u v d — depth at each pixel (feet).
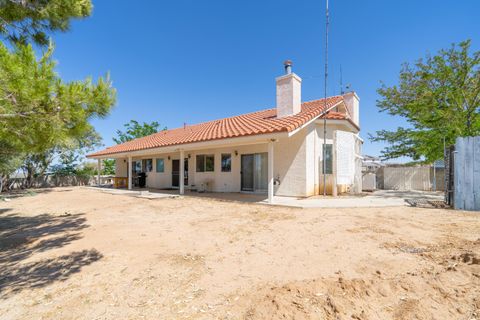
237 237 18.49
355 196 39.86
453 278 10.20
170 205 35.83
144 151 54.24
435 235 16.78
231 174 49.83
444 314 8.01
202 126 66.39
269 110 58.95
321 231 19.12
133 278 11.97
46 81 10.91
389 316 8.04
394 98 51.65
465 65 40.78
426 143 46.19
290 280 10.98
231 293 10.10
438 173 56.24
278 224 22.15
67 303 9.86
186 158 59.06
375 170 64.64
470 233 16.87
